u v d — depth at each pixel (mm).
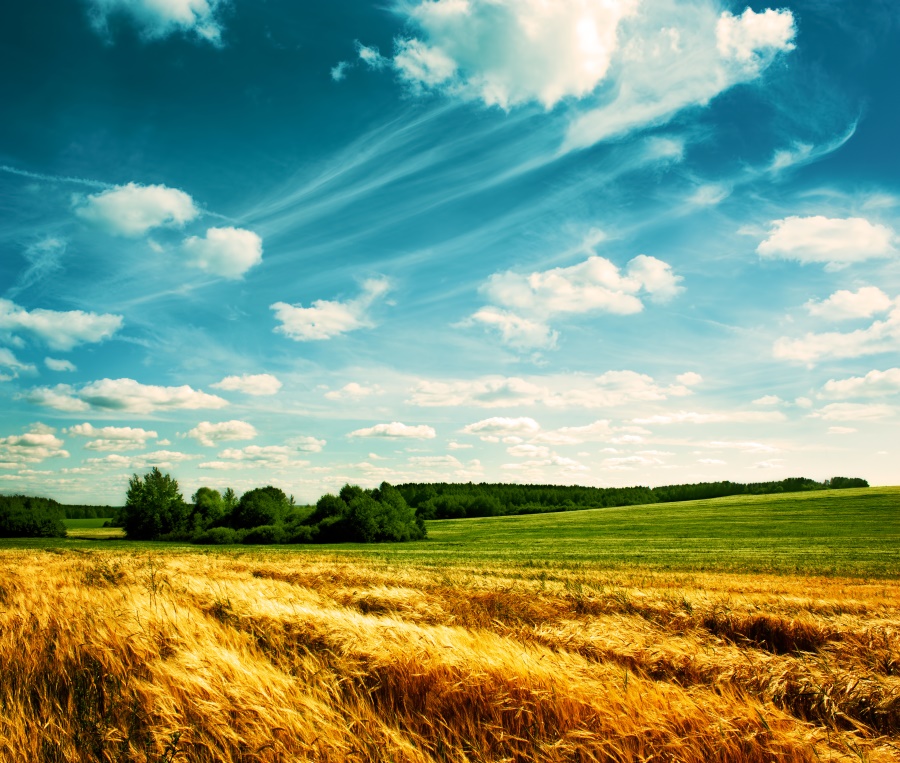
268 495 80938
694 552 45000
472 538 72750
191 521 81375
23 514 83375
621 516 96625
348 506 75312
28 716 4359
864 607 13344
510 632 8008
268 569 20688
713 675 6129
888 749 4277
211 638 6055
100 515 165750
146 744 3939
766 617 10180
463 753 3943
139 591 8680
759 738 4164
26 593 9094
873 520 70812
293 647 6449
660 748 3945
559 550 49500
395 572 21594
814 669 6199
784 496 113750
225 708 4293
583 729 4203
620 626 8328
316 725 4258
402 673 5250
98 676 5051
